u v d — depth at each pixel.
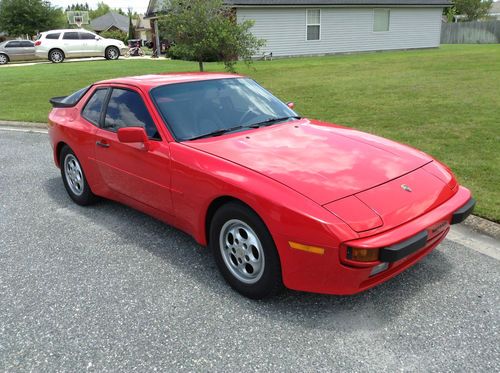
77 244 4.13
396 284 3.28
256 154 3.29
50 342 2.78
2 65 27.09
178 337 2.79
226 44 11.93
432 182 3.17
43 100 13.09
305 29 25.19
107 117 4.39
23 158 7.37
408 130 7.48
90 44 27.67
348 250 2.59
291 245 2.73
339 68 17.38
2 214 4.95
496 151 6.11
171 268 3.63
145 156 3.75
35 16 45.31
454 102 9.68
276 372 2.47
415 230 2.73
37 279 3.54
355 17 26.33
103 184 4.55
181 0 11.79
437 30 29.02
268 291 3.00
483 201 4.44
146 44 51.75
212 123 3.85
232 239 3.20
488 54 21.31
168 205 3.67
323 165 3.14
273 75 15.77
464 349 2.59
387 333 2.75
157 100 3.92
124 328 2.89
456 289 3.19
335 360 2.54
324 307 3.04
